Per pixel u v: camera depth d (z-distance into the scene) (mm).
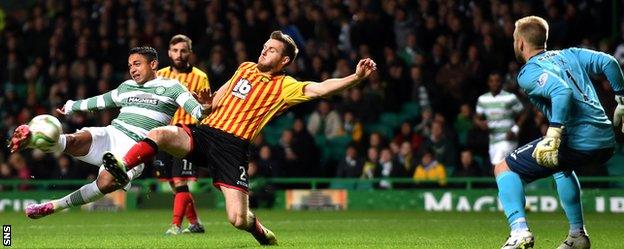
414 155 44062
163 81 21344
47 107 52031
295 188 47875
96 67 52844
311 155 45812
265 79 19469
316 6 51656
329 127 48031
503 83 45125
